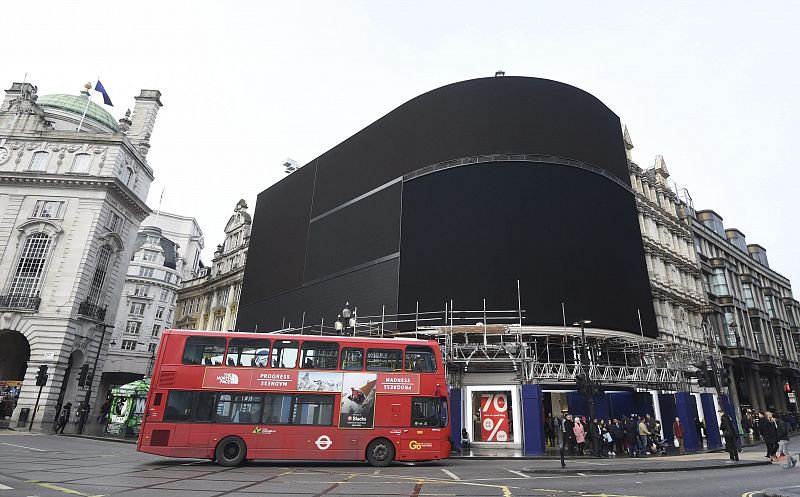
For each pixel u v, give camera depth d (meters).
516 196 32.25
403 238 35.22
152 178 52.25
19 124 45.44
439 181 34.78
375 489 11.96
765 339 54.91
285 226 50.12
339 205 43.25
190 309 65.25
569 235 31.81
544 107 34.78
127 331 86.50
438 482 13.48
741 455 23.56
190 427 17.02
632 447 23.70
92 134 45.09
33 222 41.84
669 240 45.62
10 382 41.38
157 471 14.91
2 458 16.23
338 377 18.22
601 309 30.84
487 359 26.25
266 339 18.44
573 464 19.09
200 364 17.81
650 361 32.31
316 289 42.22
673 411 30.78
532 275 30.53
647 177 45.81
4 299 39.59
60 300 40.16
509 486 12.74
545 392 30.53
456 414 26.48
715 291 50.97
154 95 54.91
